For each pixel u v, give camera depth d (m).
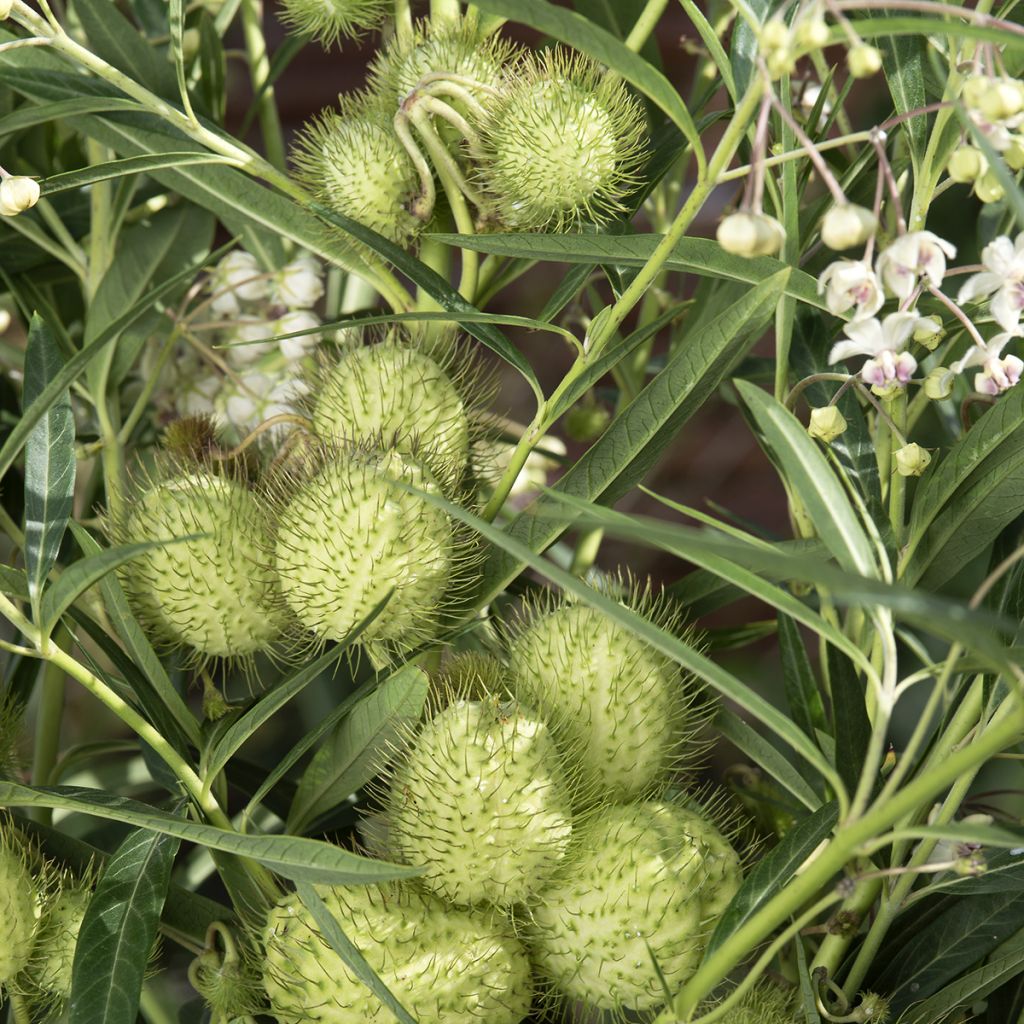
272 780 0.67
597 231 0.69
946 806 0.67
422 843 0.63
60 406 0.67
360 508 0.63
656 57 0.81
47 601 0.63
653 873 0.63
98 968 0.63
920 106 0.66
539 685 0.65
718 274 0.66
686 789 0.70
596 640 0.65
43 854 0.70
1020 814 0.92
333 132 0.69
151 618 0.68
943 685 0.56
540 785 0.63
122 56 0.75
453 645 0.74
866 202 0.74
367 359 0.67
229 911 0.69
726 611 1.37
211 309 0.84
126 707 0.66
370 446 0.65
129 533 0.67
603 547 1.30
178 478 0.68
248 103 1.32
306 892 0.61
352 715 0.66
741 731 0.71
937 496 0.66
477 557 0.66
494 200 0.68
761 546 0.61
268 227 0.73
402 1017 0.60
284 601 0.67
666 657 0.66
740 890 0.63
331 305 0.89
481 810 0.62
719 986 0.66
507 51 0.71
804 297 0.65
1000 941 0.69
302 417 0.69
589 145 0.66
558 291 0.69
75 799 0.63
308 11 0.73
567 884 0.64
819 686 0.77
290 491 0.66
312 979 0.63
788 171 0.64
